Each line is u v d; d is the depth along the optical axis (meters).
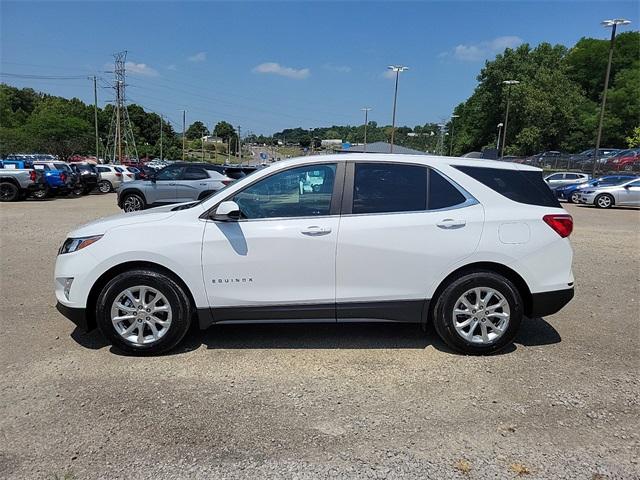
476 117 86.69
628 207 23.23
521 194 4.30
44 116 86.44
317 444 2.96
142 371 3.91
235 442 2.97
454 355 4.26
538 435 3.05
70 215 14.72
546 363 4.11
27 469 2.70
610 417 3.27
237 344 4.47
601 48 81.38
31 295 5.98
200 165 14.91
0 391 3.56
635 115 67.56
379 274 4.12
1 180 19.92
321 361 4.13
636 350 4.41
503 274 4.26
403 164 4.27
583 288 6.62
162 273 4.12
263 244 4.06
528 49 79.75
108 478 2.64
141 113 131.50
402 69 44.75
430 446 2.94
